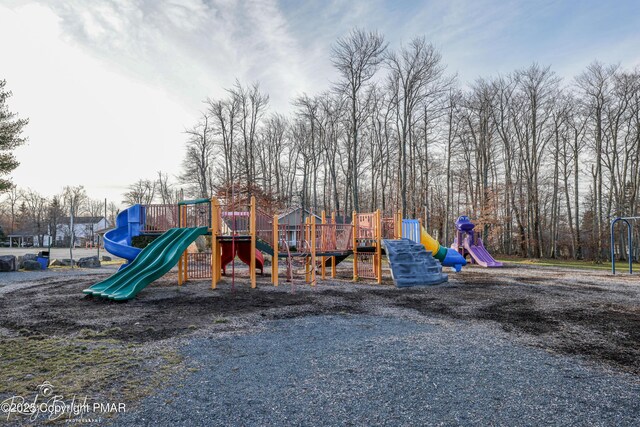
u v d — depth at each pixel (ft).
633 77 87.66
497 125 106.32
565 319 22.86
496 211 106.83
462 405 10.86
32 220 231.71
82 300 28.91
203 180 120.67
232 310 25.23
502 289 36.55
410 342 17.51
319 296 31.50
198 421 9.80
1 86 61.67
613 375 13.43
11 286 38.04
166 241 35.27
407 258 40.34
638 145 88.38
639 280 45.16
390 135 116.16
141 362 14.52
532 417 10.16
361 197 149.07
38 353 15.60
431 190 123.65
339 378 12.90
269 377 12.97
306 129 129.39
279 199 108.88
